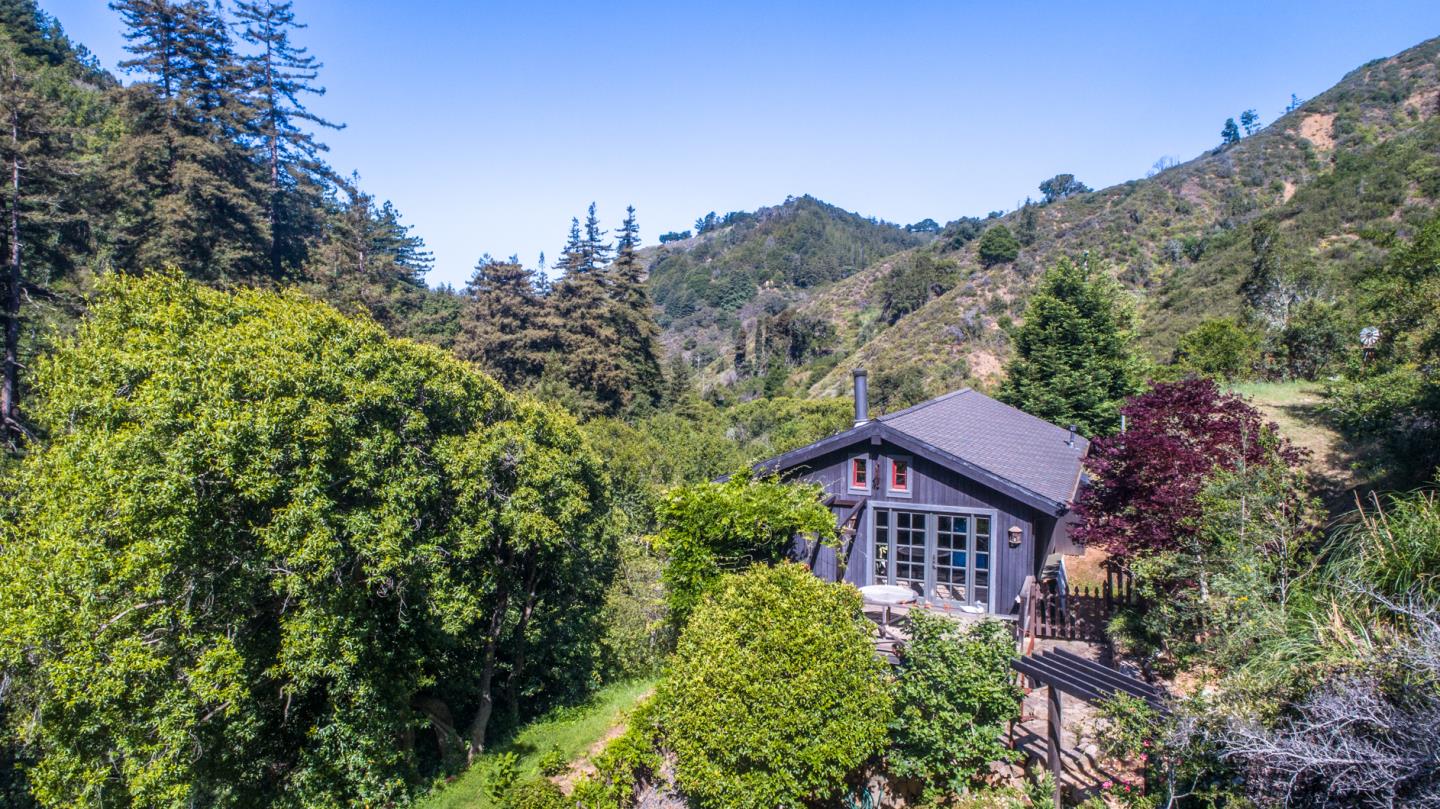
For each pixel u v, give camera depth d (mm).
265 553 11000
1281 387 24875
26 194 22938
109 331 13070
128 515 10047
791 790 8531
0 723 13453
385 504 12211
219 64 33344
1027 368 32750
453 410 14859
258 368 11023
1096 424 30531
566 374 43938
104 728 11008
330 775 12344
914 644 9148
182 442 10055
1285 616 8039
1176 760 6781
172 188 30859
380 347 13617
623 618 19172
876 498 14375
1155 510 10609
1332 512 13977
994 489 13195
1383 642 6363
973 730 8516
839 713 8602
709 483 14438
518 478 14906
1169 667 9977
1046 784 7934
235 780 12031
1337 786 5402
